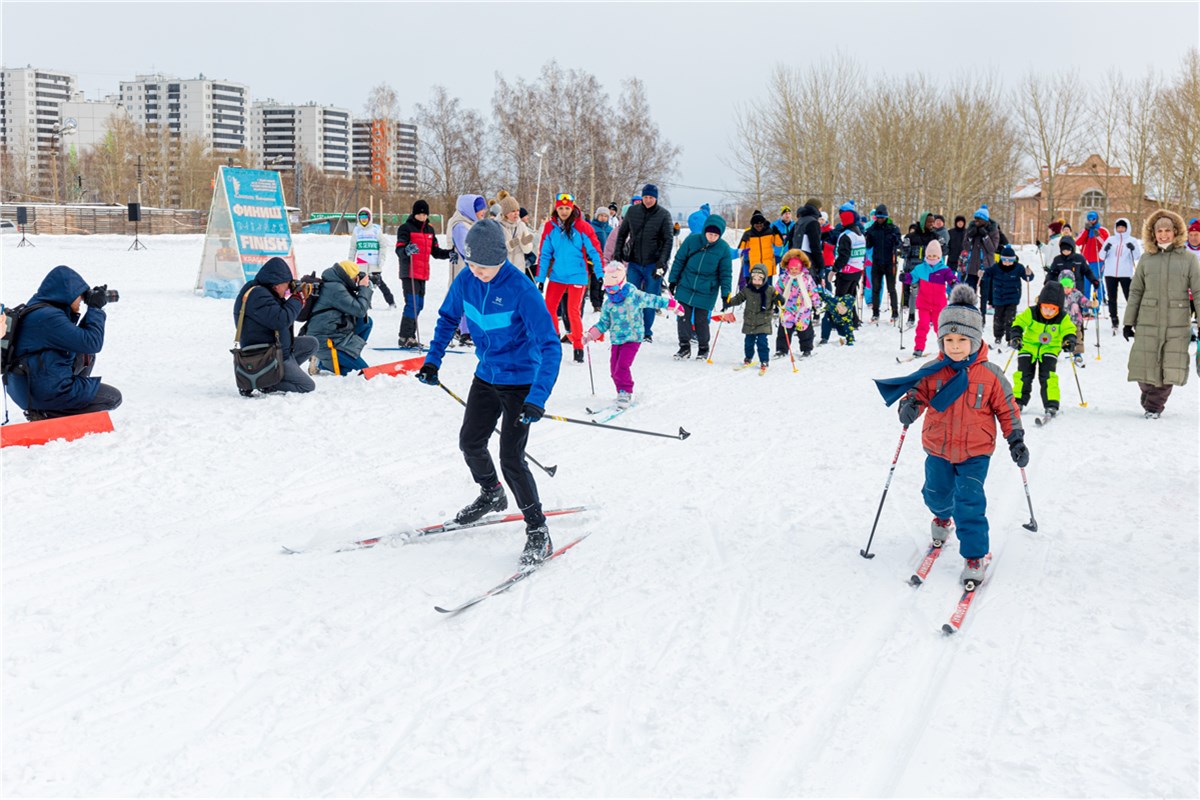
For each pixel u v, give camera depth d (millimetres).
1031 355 8352
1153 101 43750
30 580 4465
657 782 2924
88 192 85000
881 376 10555
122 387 8875
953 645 3865
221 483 6066
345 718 3299
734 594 4406
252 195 17938
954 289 4664
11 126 137125
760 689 3500
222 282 17484
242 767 3004
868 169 47281
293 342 9031
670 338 13398
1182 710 3283
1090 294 13805
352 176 115062
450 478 6320
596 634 3971
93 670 3623
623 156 56469
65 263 23797
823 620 4113
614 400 8984
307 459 6680
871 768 2996
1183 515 5465
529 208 55281
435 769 2992
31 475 6043
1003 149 49594
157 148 82375
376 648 3832
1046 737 3141
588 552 4965
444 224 61688
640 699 3428
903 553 4949
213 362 10492
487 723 3258
